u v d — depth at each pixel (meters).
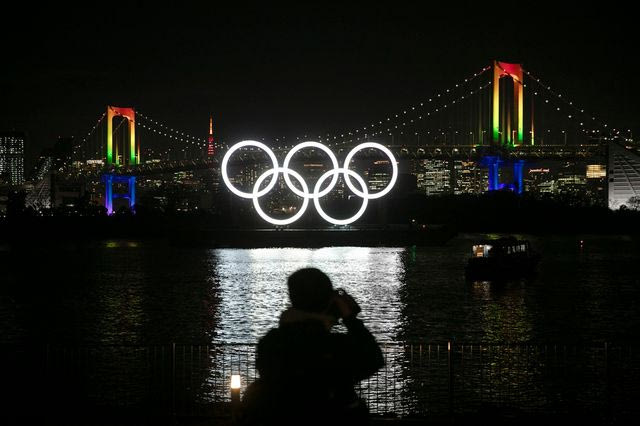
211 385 24.39
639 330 41.34
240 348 31.44
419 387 23.95
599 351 29.77
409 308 51.22
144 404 20.97
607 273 79.50
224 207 199.88
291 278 7.58
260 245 142.00
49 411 17.62
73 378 24.84
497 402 21.84
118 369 26.73
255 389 7.42
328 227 167.12
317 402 7.28
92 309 51.62
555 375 25.59
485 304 53.38
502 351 29.78
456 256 110.00
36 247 138.88
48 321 45.84
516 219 188.38
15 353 28.50
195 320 45.78
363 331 7.51
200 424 16.55
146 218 189.88
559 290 62.81
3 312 50.19
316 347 7.33
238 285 68.94
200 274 81.19
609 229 188.38
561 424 18.16
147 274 81.25
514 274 73.12
